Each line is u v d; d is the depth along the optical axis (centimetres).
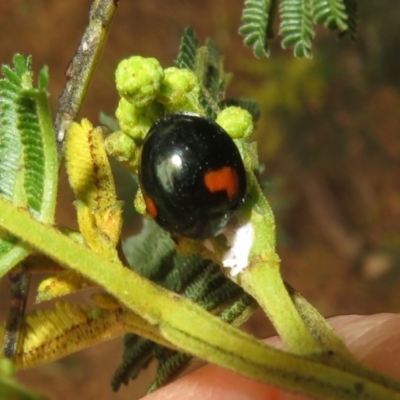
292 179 10
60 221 9
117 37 11
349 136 11
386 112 11
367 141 11
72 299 8
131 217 7
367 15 11
